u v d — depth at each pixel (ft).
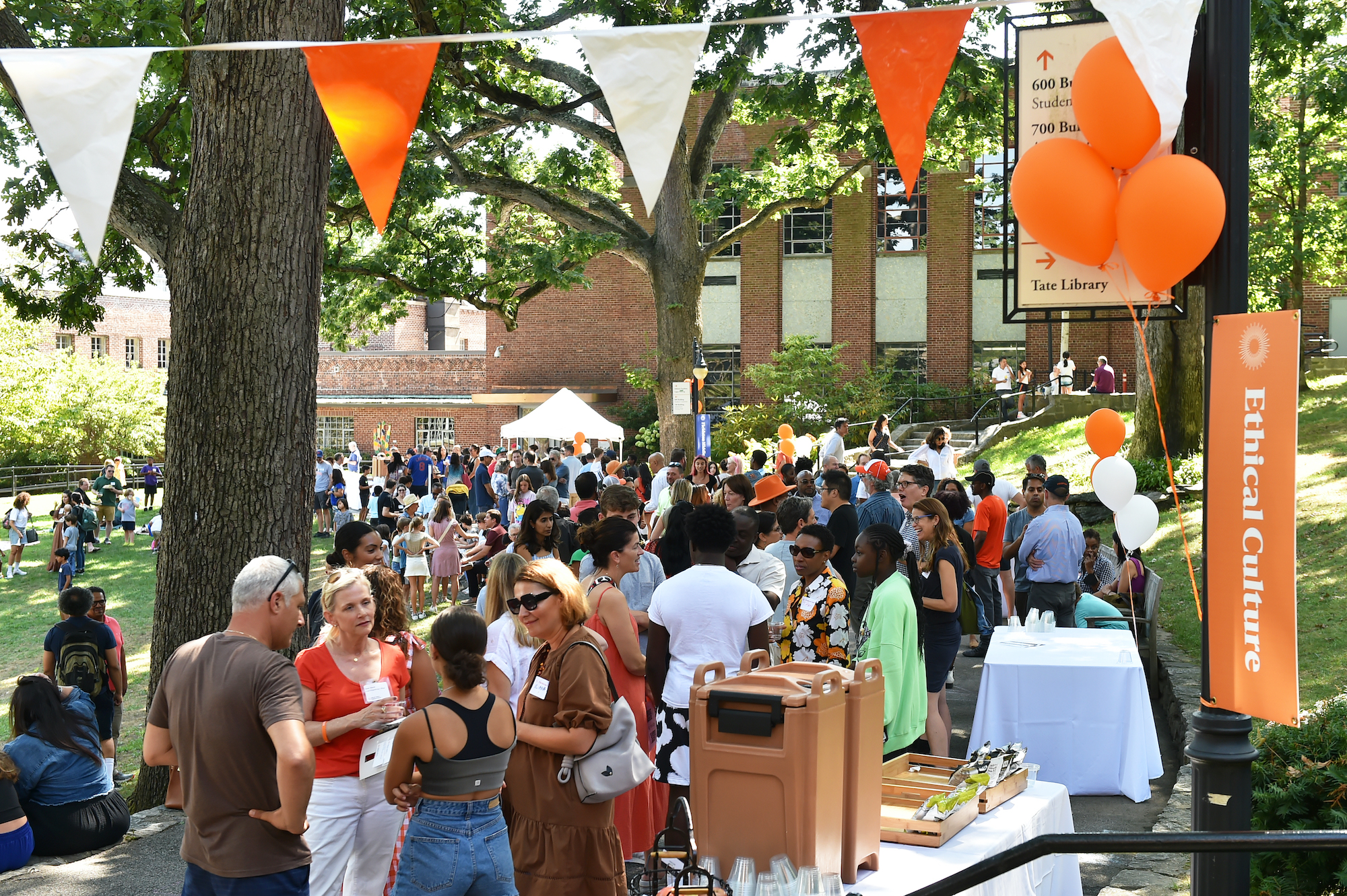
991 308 110.22
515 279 71.92
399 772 12.38
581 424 79.10
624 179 114.11
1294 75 64.18
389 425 131.13
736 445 100.73
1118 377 104.99
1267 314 11.22
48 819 20.74
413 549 48.55
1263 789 15.10
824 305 114.42
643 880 13.75
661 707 16.80
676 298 74.64
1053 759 22.17
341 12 24.31
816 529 18.62
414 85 11.00
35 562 76.13
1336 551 37.83
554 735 13.01
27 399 133.59
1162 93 10.93
